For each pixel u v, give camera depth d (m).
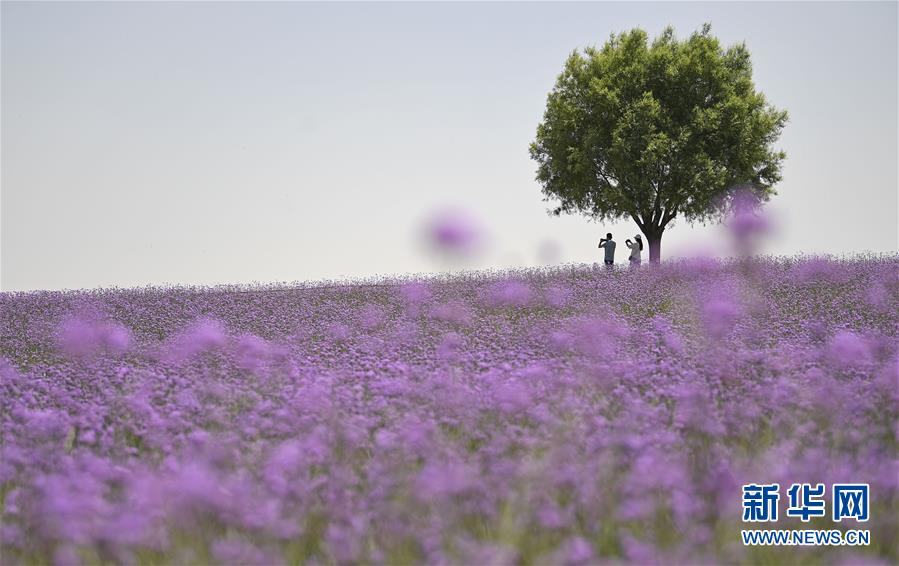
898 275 49.00
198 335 34.31
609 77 94.12
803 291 44.97
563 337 29.91
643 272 57.53
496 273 62.22
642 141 91.56
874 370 22.83
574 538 12.06
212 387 23.48
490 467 15.05
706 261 53.47
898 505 13.63
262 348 30.97
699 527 12.55
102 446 18.28
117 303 55.38
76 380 26.81
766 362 24.42
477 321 39.38
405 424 18.02
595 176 96.81
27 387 26.27
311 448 16.28
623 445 15.85
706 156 91.56
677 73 93.06
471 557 11.65
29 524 13.17
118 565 12.24
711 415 18.09
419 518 13.07
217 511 12.98
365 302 50.78
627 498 13.41
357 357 29.45
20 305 56.00
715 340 28.73
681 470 14.16
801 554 12.20
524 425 18.78
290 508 13.55
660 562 11.53
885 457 15.33
